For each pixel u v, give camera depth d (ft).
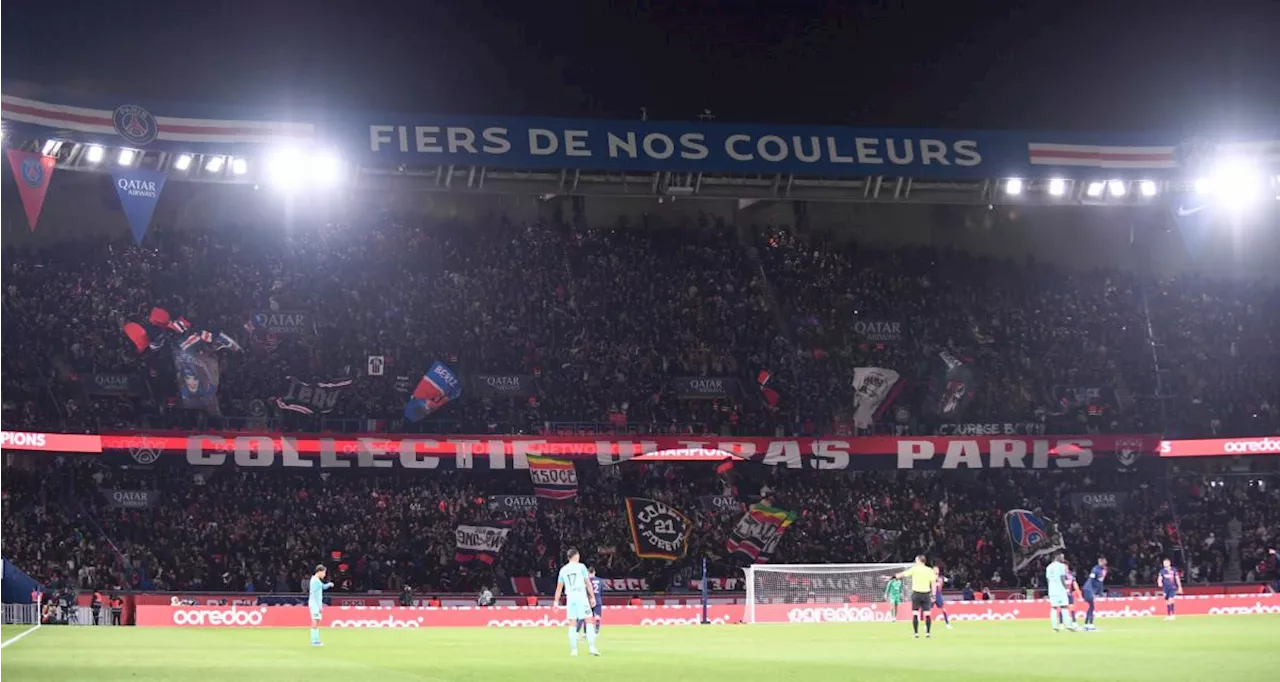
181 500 183.42
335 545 179.93
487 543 183.93
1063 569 131.34
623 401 203.21
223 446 182.70
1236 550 202.28
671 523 190.29
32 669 79.00
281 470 195.00
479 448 189.67
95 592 160.97
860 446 199.00
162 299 200.85
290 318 203.62
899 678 70.03
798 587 172.86
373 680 71.05
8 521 170.50
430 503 188.85
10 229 205.26
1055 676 70.33
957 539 196.13
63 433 174.50
